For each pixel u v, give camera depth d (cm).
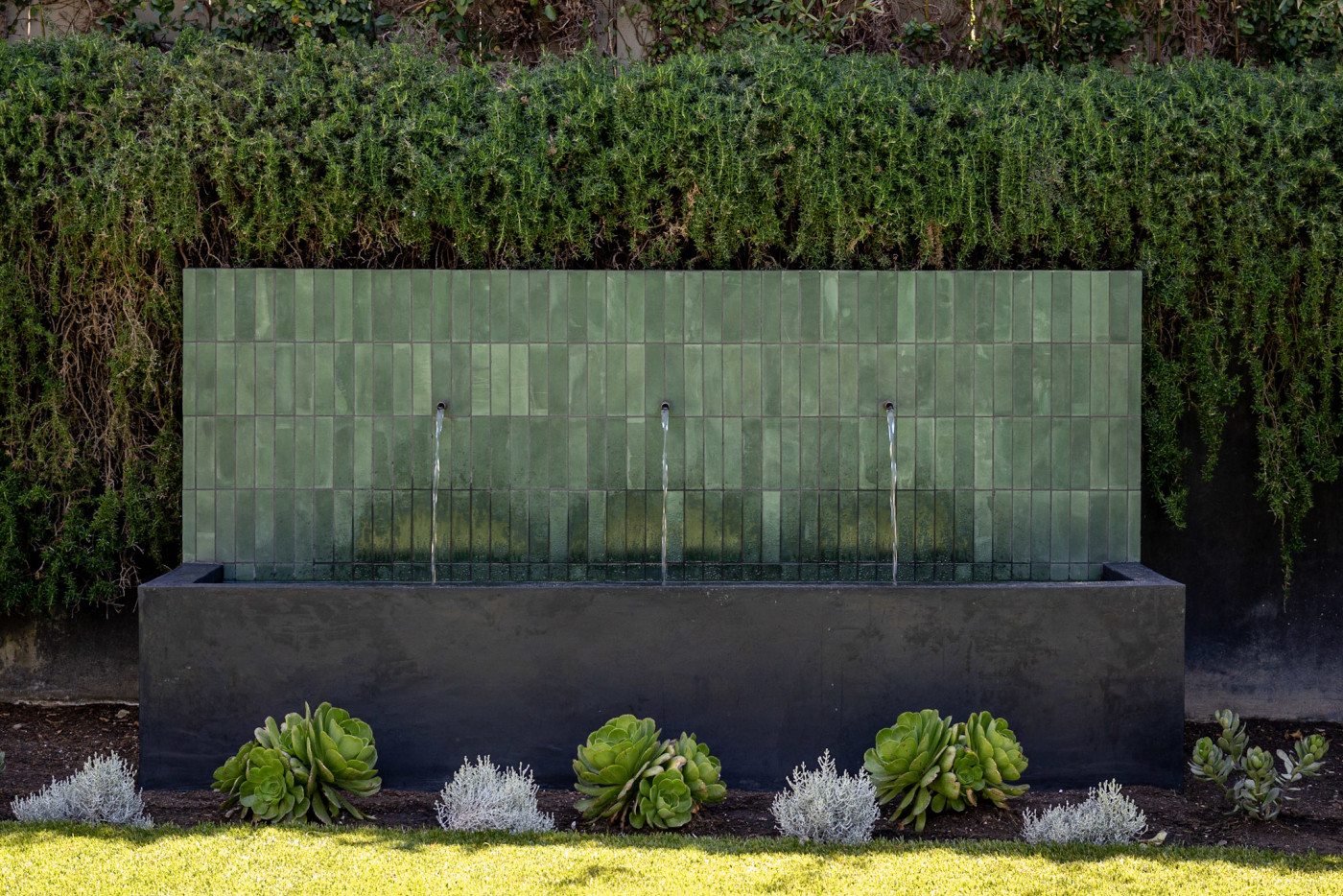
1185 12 587
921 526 491
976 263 510
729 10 598
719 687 429
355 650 427
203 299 481
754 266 504
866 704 428
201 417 483
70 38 509
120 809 376
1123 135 486
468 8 597
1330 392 506
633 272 489
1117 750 428
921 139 491
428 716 428
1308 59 541
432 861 336
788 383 491
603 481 491
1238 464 532
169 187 478
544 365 489
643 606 427
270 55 505
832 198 486
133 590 525
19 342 499
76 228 480
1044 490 491
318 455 486
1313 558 539
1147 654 427
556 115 496
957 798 382
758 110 484
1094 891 317
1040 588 426
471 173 483
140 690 423
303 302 484
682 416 491
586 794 392
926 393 491
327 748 381
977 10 593
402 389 487
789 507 493
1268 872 334
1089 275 488
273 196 478
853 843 359
